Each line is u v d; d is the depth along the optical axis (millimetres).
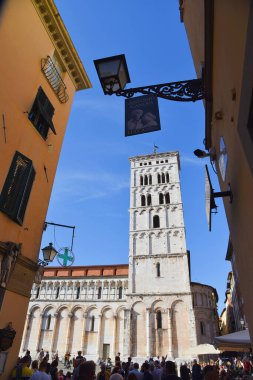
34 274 11445
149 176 61531
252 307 5820
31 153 12023
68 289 57969
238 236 6375
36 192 12211
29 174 11031
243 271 6410
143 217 55219
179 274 47062
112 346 49906
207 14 5656
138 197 58656
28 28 12445
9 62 10859
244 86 3439
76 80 17062
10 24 11078
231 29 4062
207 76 6406
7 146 10375
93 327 52938
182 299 44844
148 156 64625
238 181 5156
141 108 7152
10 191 10070
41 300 56781
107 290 56281
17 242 10570
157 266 48969
